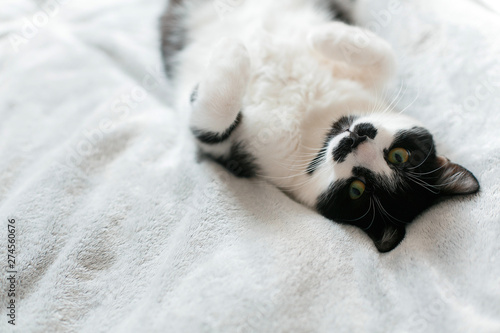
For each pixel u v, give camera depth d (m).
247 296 0.38
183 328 0.37
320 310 0.38
